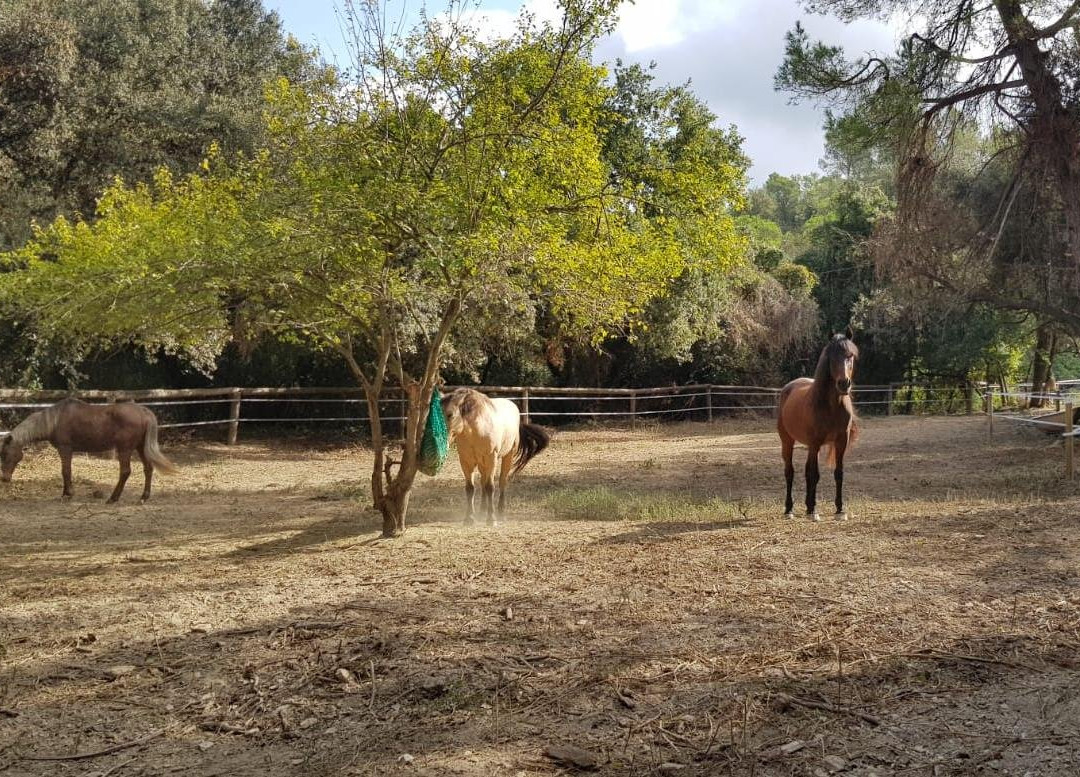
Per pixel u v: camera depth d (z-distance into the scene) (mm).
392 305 8312
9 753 3752
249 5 24203
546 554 7387
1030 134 14719
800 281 29266
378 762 3604
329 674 4527
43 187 17625
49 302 8000
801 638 4953
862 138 15172
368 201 7516
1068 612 5332
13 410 16922
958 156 17578
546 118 7992
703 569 6648
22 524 9523
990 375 32469
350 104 7949
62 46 16797
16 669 4715
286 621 5441
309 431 21656
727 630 5121
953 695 4168
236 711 4141
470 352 20719
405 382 8492
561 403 25844
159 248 7582
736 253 9375
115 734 3924
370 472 15211
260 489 12820
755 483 12906
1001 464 14242
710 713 4004
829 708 4020
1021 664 4527
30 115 17016
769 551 7262
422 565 7051
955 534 7738
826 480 12945
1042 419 17312
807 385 9531
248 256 7355
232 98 19969
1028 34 14266
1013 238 17469
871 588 5980
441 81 7816
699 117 19906
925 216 16203
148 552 7902
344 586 6359
